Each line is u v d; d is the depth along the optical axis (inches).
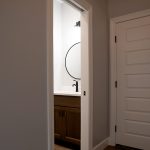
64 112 96.4
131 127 94.4
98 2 92.5
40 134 51.5
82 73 82.7
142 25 92.7
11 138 43.3
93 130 83.8
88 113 80.2
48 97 54.4
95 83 87.0
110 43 102.7
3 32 42.0
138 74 93.3
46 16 54.8
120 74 99.2
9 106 43.0
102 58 95.7
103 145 93.4
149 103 89.2
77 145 97.0
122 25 99.3
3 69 41.8
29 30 48.9
